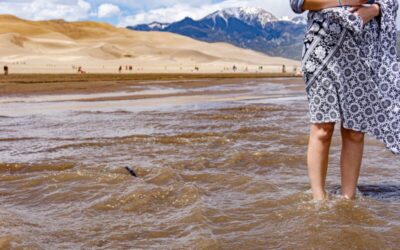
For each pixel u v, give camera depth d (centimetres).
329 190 339
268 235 238
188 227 251
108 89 2466
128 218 274
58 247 225
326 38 310
